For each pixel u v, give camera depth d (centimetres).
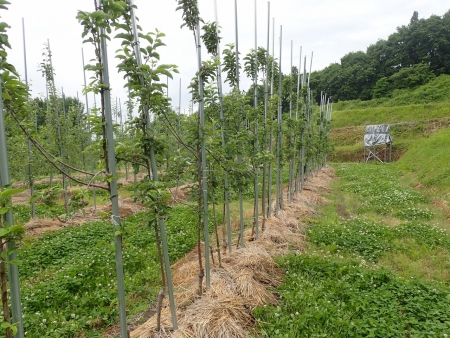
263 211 758
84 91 255
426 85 4522
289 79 1036
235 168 564
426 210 973
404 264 595
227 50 621
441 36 5144
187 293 446
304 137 1327
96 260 613
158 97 308
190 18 401
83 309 443
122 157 308
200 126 414
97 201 1276
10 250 197
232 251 599
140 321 422
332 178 1967
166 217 330
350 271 528
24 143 955
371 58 5838
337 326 373
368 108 4194
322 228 800
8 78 214
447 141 2078
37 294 479
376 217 941
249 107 641
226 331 362
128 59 294
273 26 769
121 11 248
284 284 500
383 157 2914
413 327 383
